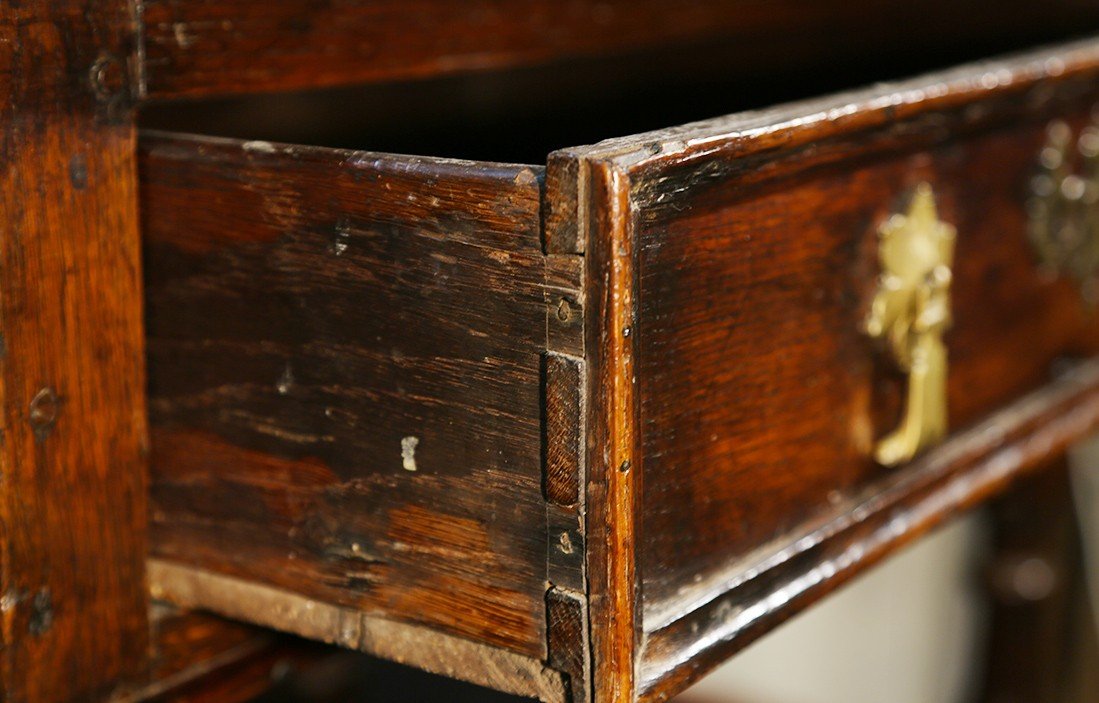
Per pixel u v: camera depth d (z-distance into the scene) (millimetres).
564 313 556
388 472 596
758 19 874
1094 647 1220
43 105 594
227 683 679
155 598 654
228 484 631
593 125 883
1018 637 1225
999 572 1221
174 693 662
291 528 621
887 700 1401
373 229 582
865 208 670
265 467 622
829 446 673
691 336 597
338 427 603
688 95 918
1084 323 847
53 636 624
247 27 641
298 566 623
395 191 574
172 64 622
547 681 579
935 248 708
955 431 761
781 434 647
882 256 681
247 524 630
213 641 674
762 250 622
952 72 713
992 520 1233
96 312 620
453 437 582
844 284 666
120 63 609
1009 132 753
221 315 618
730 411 620
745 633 628
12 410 602
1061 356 833
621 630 570
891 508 708
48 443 613
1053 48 777
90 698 638
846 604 1371
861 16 937
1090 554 1224
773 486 647
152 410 642
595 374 556
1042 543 1206
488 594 585
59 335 610
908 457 711
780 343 638
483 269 566
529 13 758
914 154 693
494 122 845
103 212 615
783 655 1345
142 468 644
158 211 623
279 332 607
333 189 585
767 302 628
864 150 661
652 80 900
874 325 681
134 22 610
